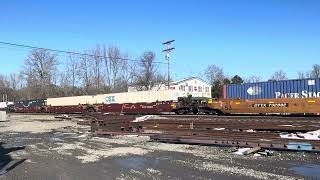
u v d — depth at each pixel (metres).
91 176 10.91
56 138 21.78
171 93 48.78
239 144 15.09
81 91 96.75
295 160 12.21
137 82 95.12
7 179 10.95
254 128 19.16
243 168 11.12
